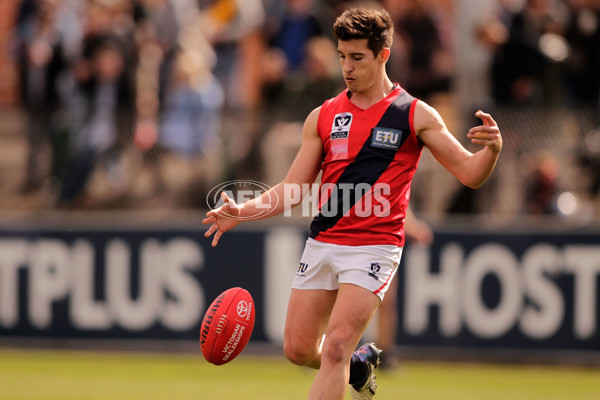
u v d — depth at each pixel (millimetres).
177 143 32531
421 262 30938
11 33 41594
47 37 37406
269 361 31344
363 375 16547
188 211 32500
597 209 31281
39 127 33312
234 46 38812
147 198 32750
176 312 32062
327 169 15680
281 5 39469
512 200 31609
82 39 35188
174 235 32062
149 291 32156
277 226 31547
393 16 36500
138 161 32844
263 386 26156
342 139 15430
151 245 32188
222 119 32312
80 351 32438
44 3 37406
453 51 37906
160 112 33094
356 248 15141
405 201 15484
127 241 32281
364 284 14969
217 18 38875
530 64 34969
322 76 33719
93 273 32438
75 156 33125
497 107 31688
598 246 30078
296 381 27344
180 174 32562
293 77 35781
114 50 34906
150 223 32156
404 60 35594
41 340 32625
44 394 24406
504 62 35125
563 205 31312
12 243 32844
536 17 35250
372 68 15180
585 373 29641
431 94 35500
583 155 31375
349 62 15133
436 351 30797
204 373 28688
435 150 15219
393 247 15289
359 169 15289
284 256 31484
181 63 35000
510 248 30531
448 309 30781
